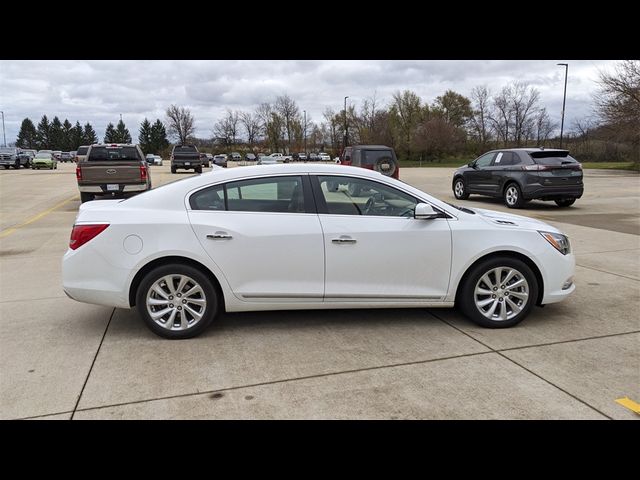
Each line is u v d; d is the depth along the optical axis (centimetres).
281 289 436
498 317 460
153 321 430
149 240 421
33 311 514
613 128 3014
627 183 2291
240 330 455
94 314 505
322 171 452
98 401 328
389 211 455
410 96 7812
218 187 441
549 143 6034
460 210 476
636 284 606
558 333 446
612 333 446
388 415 312
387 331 452
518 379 357
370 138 6838
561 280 468
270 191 443
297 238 431
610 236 933
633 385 348
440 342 426
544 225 485
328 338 436
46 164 4191
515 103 6456
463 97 7825
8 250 835
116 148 1445
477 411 315
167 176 2967
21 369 375
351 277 442
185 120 9669
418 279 450
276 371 372
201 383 353
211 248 423
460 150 6956
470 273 454
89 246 422
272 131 8544
